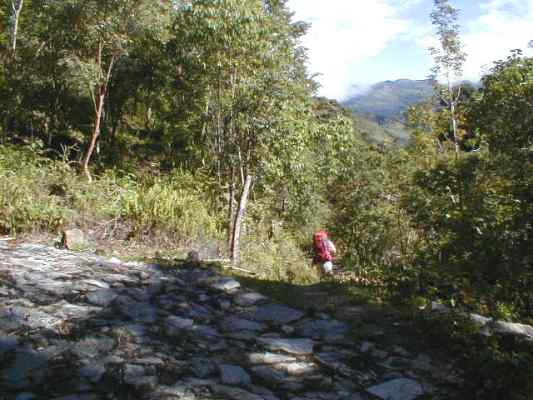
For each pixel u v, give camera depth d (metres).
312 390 3.76
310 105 15.17
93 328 4.49
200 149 20.64
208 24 11.70
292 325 5.14
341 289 6.42
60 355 3.87
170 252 9.29
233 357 4.25
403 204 8.65
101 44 16.42
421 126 25.17
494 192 6.89
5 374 3.48
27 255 6.90
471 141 10.70
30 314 4.62
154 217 10.30
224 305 5.68
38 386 3.37
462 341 4.64
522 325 4.92
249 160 12.82
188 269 7.23
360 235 16.80
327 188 23.52
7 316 4.50
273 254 12.90
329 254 11.12
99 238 9.35
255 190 17.09
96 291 5.56
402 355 4.47
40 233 8.83
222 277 6.82
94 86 18.19
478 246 6.07
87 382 3.49
